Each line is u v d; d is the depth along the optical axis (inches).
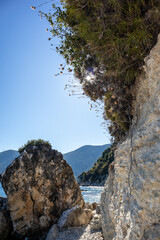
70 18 131.1
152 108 96.6
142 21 98.3
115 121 169.5
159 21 95.9
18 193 378.9
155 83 99.7
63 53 145.9
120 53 111.4
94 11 111.8
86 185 3602.4
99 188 2827.3
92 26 113.1
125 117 151.1
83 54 140.3
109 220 182.4
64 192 418.0
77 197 429.4
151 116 95.0
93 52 130.4
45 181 406.9
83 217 344.2
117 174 132.9
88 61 145.3
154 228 75.9
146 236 79.1
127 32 105.4
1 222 353.4
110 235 179.5
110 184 202.5
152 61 101.3
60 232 305.9
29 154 421.4
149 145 91.1
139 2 97.3
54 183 416.2
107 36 111.3
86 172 4128.9
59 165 436.8
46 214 381.1
